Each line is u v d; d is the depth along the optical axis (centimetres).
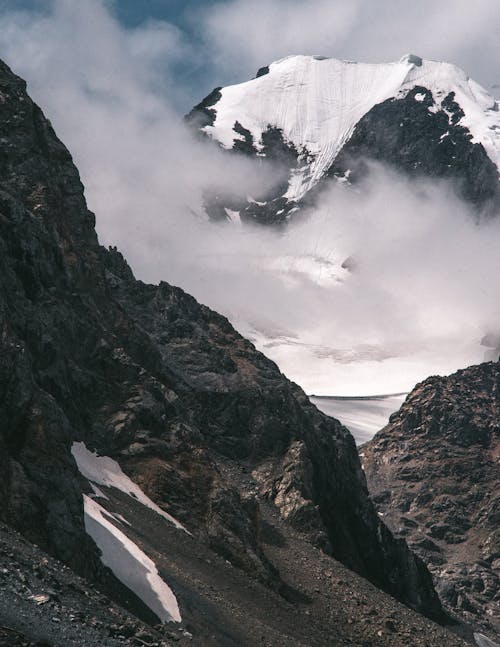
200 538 12419
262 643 8950
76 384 12900
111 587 8288
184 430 13688
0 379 8544
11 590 5806
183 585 9200
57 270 13550
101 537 8919
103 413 13100
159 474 12812
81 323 13475
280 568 13838
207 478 13250
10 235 12425
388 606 13812
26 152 15162
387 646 12688
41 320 12181
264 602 11525
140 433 13200
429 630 13525
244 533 12794
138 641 5925
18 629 5353
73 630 5634
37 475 8212
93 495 10950
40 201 14450
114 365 13688
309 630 11669
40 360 12094
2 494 7869
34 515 7938
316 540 15712
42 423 8638
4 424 8450
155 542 10906
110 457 12838
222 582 11100
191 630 8419
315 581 13762
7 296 11812
